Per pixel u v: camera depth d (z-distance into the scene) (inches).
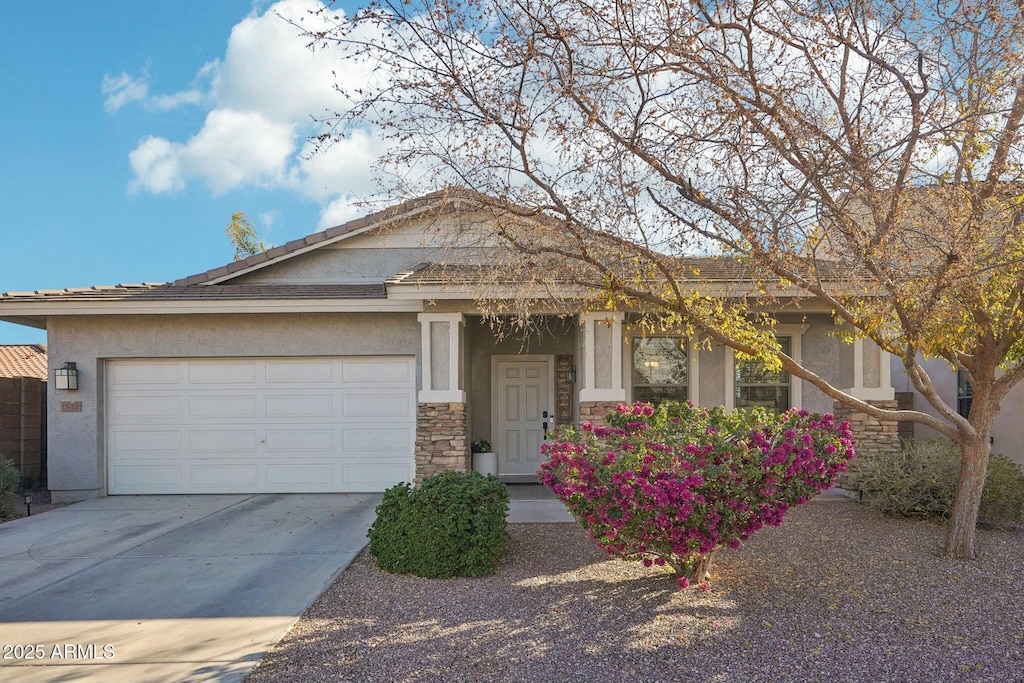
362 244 505.7
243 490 442.9
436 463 400.8
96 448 437.4
